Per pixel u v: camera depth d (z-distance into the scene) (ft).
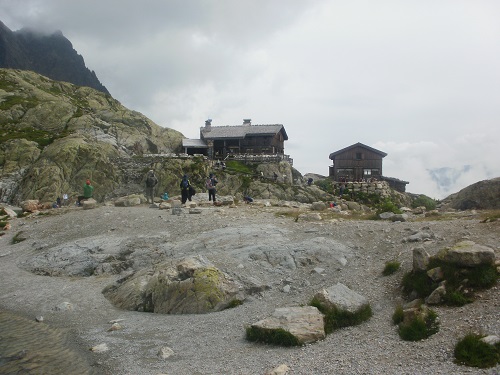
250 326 36.63
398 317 34.71
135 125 323.98
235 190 223.92
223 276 49.08
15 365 32.45
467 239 47.44
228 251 57.82
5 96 316.81
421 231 54.70
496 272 36.04
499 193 91.09
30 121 285.84
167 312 46.26
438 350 28.02
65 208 111.34
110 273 61.46
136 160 231.09
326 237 60.18
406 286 40.68
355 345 31.73
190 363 31.78
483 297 34.01
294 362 29.73
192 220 78.43
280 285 49.24
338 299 38.42
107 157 227.61
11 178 202.49
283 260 53.88
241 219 77.20
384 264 48.78
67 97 373.61
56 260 65.72
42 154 218.18
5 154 217.15
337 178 257.96
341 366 27.91
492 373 23.84
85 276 61.72
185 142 298.76
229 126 314.14
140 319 44.24
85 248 67.77
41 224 88.22
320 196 216.13
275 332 34.14
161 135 331.57
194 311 45.32
